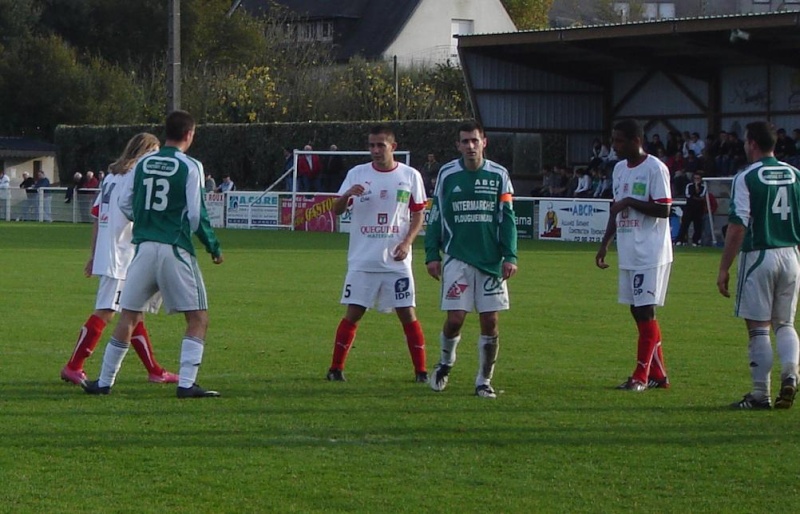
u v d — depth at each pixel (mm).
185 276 17344
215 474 13094
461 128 17766
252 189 93688
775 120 72500
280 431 15242
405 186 19344
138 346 18844
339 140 88688
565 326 26719
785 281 16938
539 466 13570
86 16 131500
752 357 17109
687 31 63531
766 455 14195
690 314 29078
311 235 64875
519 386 18875
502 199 17719
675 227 58969
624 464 13695
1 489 12445
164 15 130375
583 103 79875
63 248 51719
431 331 25734
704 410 16938
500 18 140875
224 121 109188
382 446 14453
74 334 24453
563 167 74938
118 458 13766
